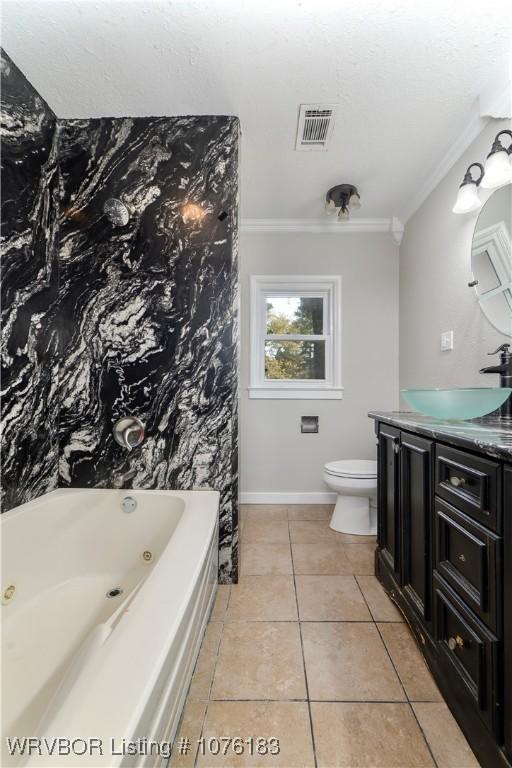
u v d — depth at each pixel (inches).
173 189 63.6
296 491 105.8
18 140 55.1
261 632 51.2
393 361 104.7
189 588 34.7
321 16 45.1
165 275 64.1
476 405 44.4
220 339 63.7
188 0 43.3
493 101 56.1
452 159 71.6
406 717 38.4
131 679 23.9
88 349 64.7
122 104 60.9
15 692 37.5
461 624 36.0
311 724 37.6
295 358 108.9
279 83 55.7
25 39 48.9
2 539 48.1
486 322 61.3
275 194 89.1
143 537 60.3
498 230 56.8
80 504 60.4
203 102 60.1
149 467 64.4
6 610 48.1
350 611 56.0
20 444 56.0
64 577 57.6
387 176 80.9
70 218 64.5
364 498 84.4
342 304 105.2
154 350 64.3
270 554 74.6
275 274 105.3
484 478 32.4
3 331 53.1
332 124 64.8
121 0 43.4
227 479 63.7
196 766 33.5
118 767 18.5
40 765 18.4
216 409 63.9
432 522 43.5
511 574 28.8
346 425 105.3
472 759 33.9
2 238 52.7
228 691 41.4
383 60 51.4
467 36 47.6
